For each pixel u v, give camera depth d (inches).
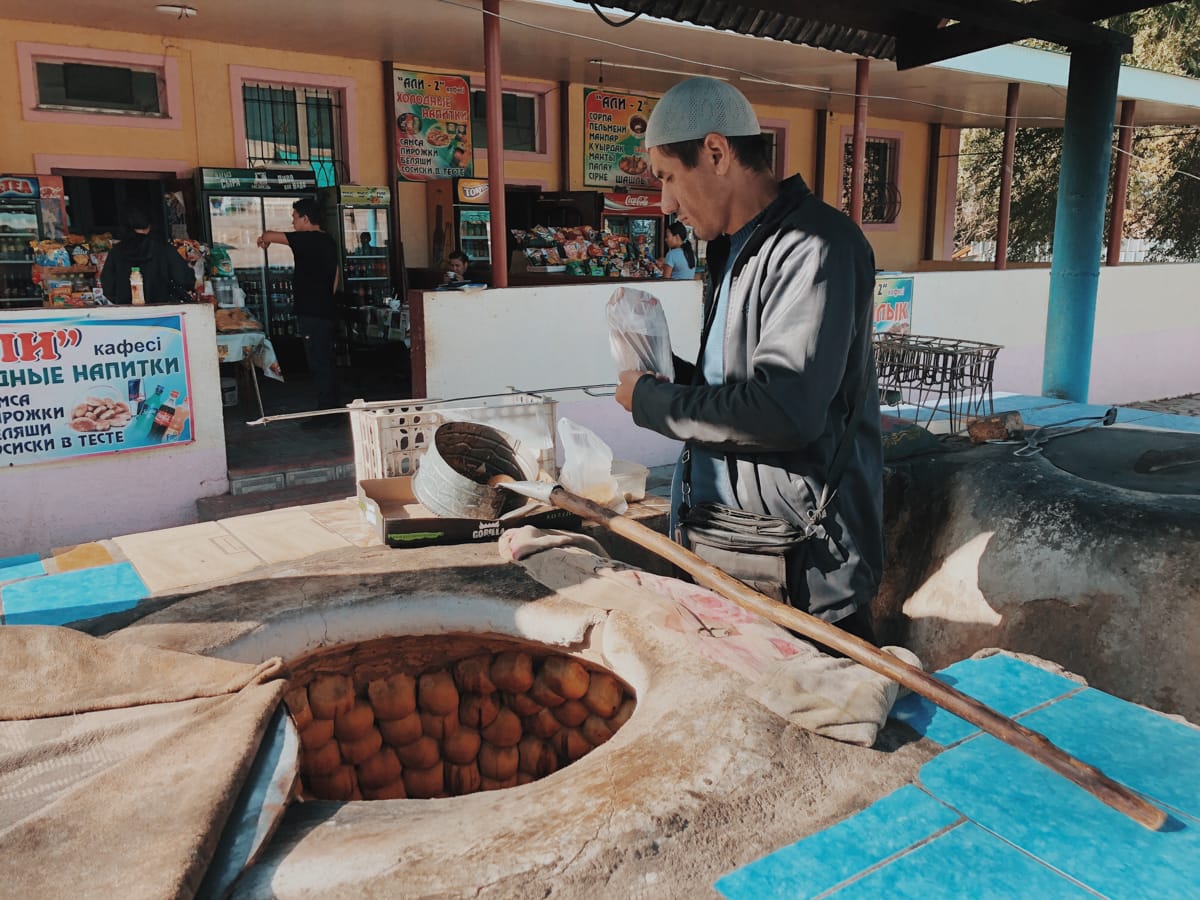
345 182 380.8
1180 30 817.5
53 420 211.0
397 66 379.6
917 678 73.4
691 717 78.8
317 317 293.3
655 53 345.1
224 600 108.4
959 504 167.6
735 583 83.7
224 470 236.5
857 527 89.8
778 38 229.6
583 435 123.3
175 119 340.2
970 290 387.9
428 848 63.8
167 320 222.2
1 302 298.5
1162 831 62.3
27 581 118.0
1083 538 146.0
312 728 107.1
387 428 139.3
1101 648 138.9
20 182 306.8
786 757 72.8
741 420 79.7
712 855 62.0
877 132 537.0
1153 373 491.8
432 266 404.8
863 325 85.0
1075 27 247.1
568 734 110.7
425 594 108.7
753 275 84.7
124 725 77.1
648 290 299.4
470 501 116.2
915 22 237.9
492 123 265.3
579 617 102.0
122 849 61.1
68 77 321.1
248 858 63.2
